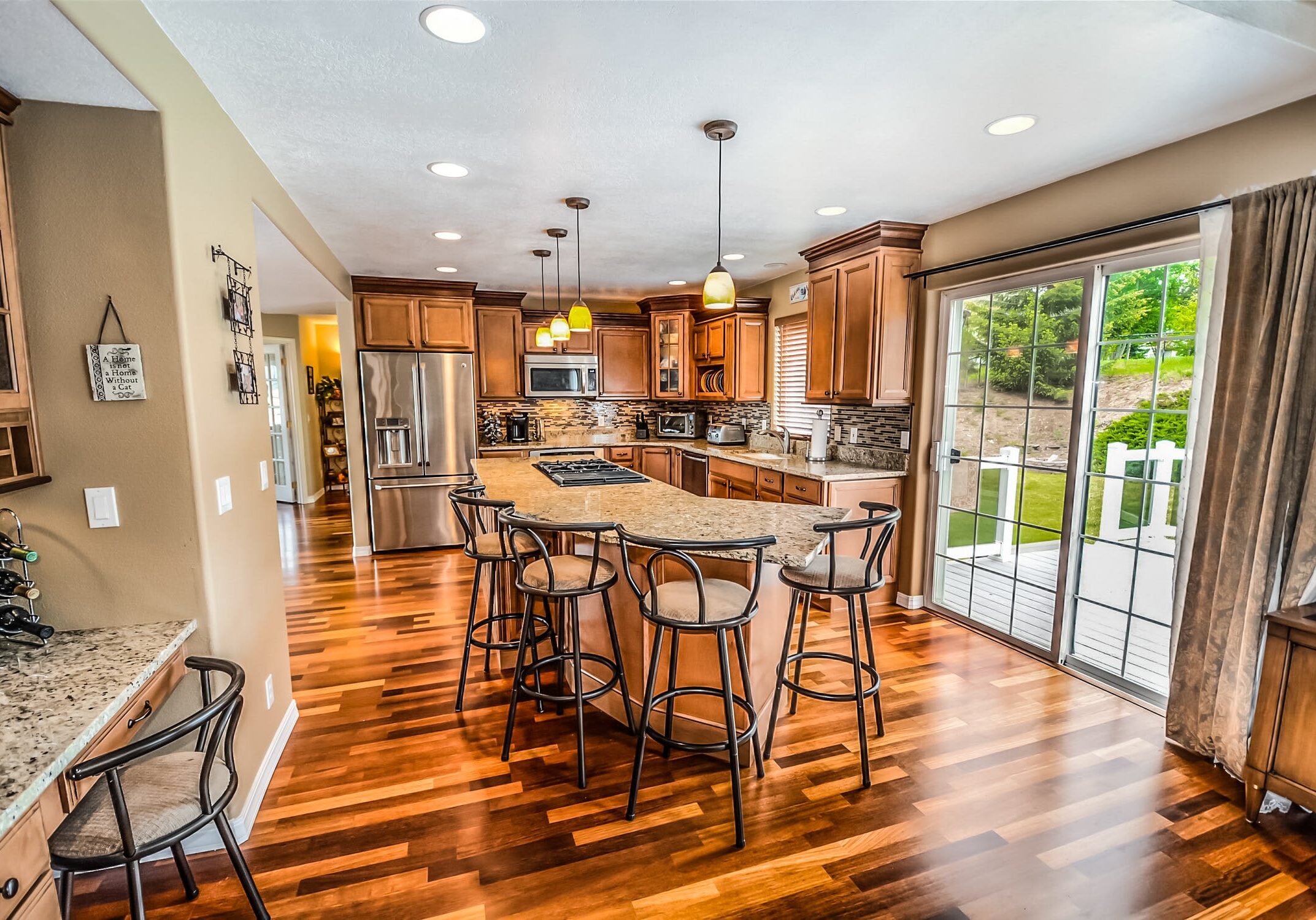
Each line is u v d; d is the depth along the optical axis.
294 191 2.87
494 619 2.75
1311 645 1.80
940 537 3.77
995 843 1.88
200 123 1.82
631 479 3.57
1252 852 1.84
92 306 1.58
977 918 1.62
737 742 1.87
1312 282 1.92
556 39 1.67
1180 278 2.48
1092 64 1.82
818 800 2.07
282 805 2.05
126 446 1.63
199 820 1.33
